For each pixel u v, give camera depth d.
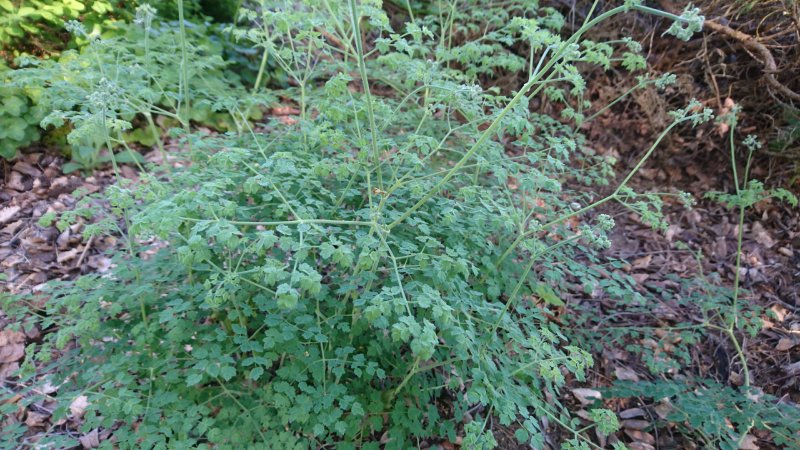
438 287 2.29
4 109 3.76
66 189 3.96
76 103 2.51
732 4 4.33
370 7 2.28
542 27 4.98
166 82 3.29
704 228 4.40
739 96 4.56
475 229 2.55
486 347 2.22
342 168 2.22
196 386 2.29
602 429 2.05
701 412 2.67
